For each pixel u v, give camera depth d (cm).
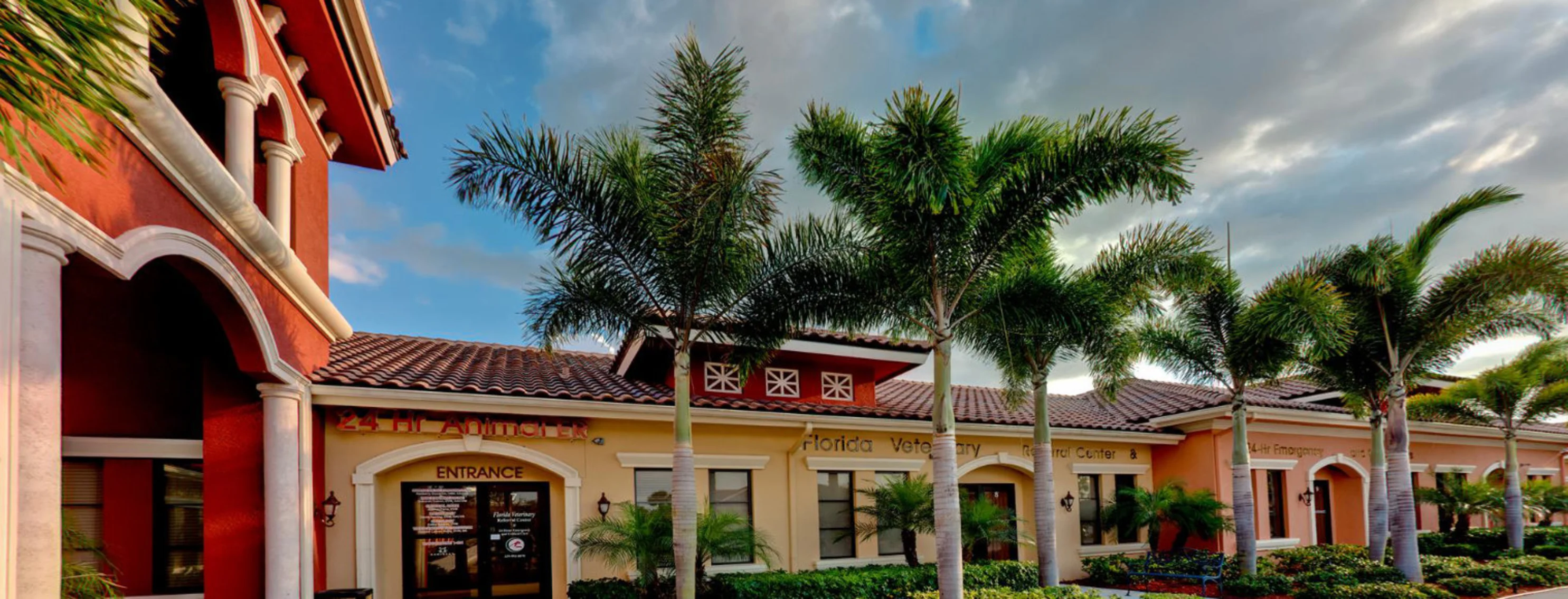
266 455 937
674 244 1055
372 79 1107
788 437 1523
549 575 1289
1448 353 1834
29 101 328
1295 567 1852
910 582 1370
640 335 1176
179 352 1048
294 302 987
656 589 1170
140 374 1019
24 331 452
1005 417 1814
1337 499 2294
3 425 425
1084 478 1903
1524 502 2641
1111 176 1083
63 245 484
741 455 1463
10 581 425
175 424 1035
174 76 986
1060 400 2364
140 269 858
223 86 802
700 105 1063
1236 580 1573
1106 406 2241
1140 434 1912
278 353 910
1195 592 1582
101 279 874
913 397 2025
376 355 1370
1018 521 1652
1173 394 2238
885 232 1105
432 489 1229
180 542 1027
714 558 1409
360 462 1153
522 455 1261
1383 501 1881
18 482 439
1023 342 1477
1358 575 1673
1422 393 2547
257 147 1032
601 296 1109
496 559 1259
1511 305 1716
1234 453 1705
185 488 1041
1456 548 2227
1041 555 1484
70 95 340
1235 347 1658
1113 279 1401
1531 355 2283
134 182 588
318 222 1150
